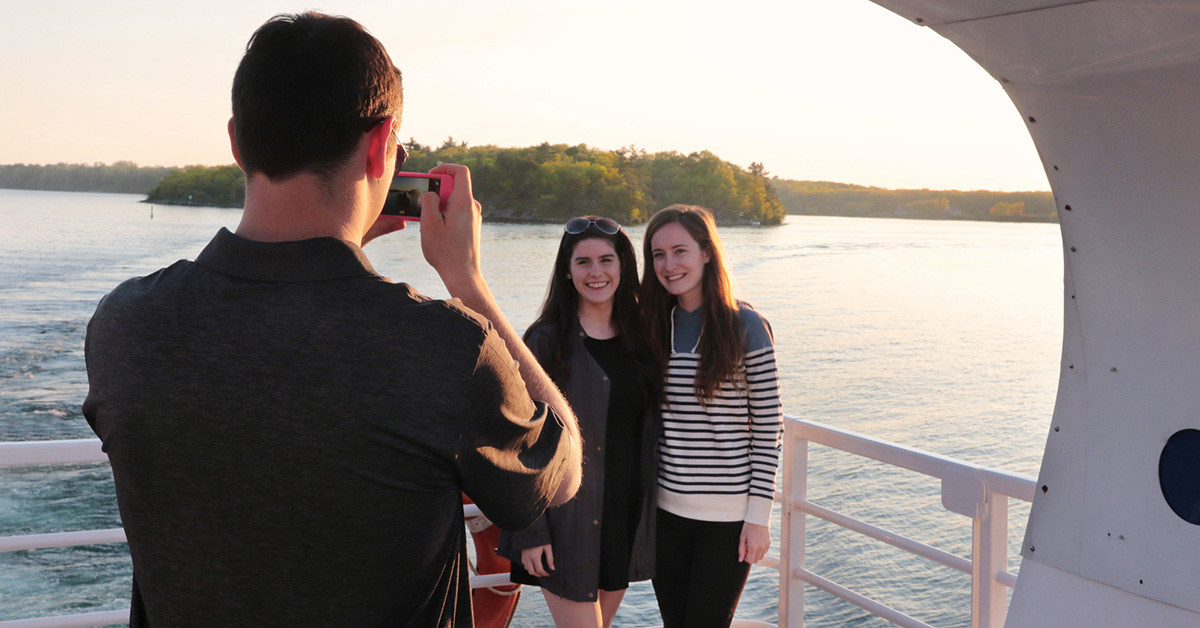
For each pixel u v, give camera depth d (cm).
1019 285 11181
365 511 74
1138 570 125
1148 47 98
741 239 14025
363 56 79
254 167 79
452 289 93
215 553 76
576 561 224
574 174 11562
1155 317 120
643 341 237
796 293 9344
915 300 9369
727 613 229
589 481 225
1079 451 133
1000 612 194
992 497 193
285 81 76
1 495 2825
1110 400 128
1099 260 125
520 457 83
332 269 77
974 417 4716
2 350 5325
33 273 8400
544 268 8638
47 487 2944
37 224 12331
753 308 239
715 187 13588
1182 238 114
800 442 251
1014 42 110
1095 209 122
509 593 263
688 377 231
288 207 79
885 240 16412
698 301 236
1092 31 99
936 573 2378
